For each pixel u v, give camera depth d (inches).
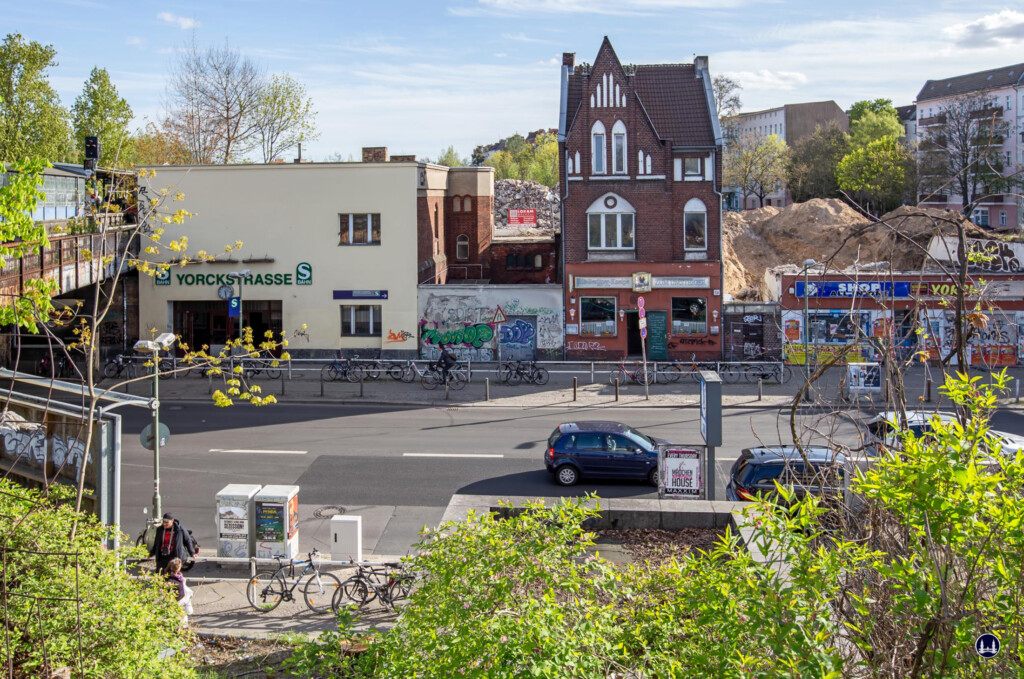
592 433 783.7
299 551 624.4
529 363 1339.8
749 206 4461.1
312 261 1545.3
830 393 1202.6
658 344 1539.1
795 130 4933.6
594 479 793.6
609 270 1528.1
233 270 1549.0
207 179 1545.3
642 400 1211.2
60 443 564.1
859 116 4719.5
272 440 966.4
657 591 297.0
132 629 342.0
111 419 542.0
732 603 236.5
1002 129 2623.0
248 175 1540.4
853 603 247.4
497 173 4849.9
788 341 1494.8
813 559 236.2
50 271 1085.8
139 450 920.3
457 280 2027.6
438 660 261.1
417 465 853.8
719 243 1523.1
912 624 234.5
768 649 235.9
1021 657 211.6
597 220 1535.4
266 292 1555.1
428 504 729.6
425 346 1547.7
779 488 273.0
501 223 2773.1
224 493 591.5
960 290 306.2
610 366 1487.5
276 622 495.2
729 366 1401.3
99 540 429.7
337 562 532.7
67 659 327.3
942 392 270.4
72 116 2311.8
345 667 301.7
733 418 1068.5
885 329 310.2
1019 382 1273.4
